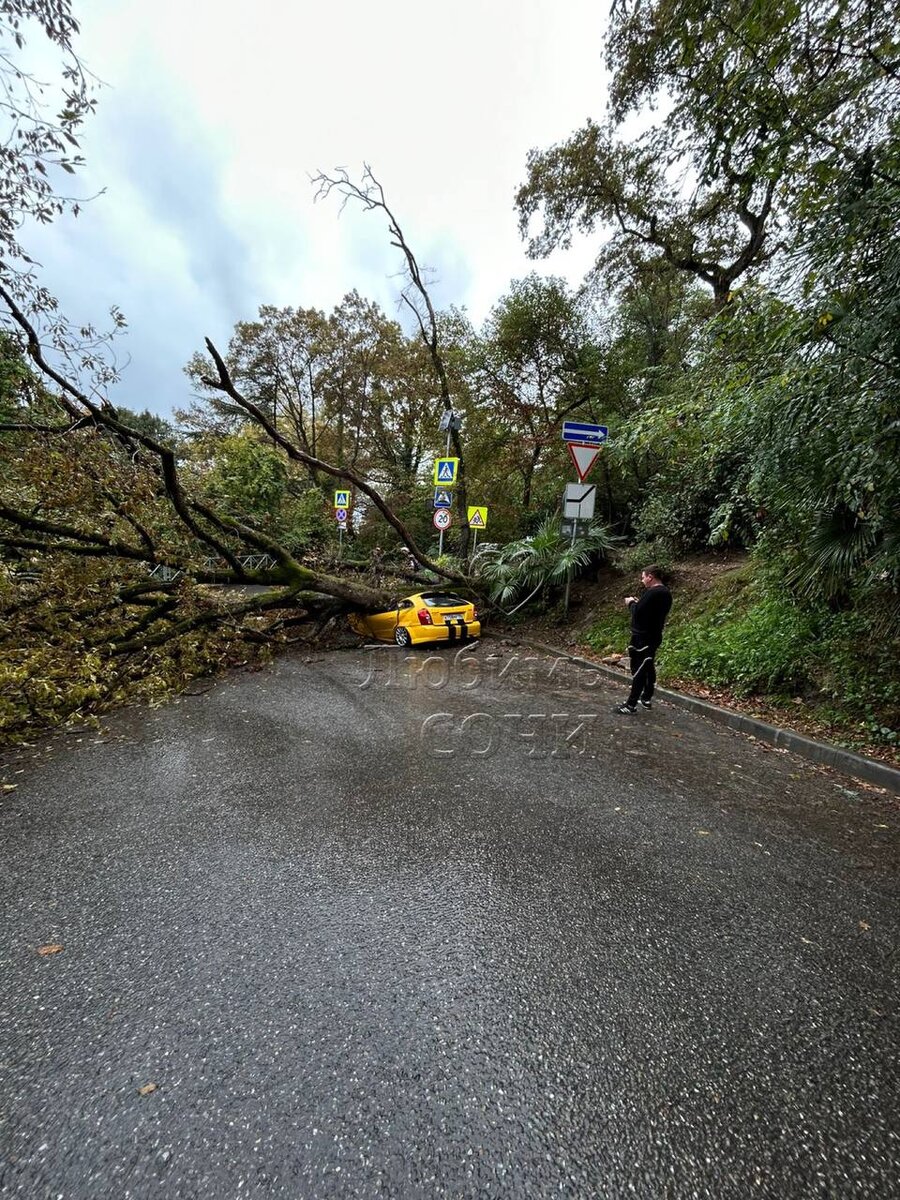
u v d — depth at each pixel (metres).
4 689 4.59
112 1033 1.65
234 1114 1.39
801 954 2.04
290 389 24.86
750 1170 1.29
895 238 3.07
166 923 2.19
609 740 4.50
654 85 6.48
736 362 4.52
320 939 2.09
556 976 1.91
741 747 4.40
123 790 3.46
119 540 6.57
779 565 5.79
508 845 2.80
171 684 6.00
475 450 14.45
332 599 9.01
